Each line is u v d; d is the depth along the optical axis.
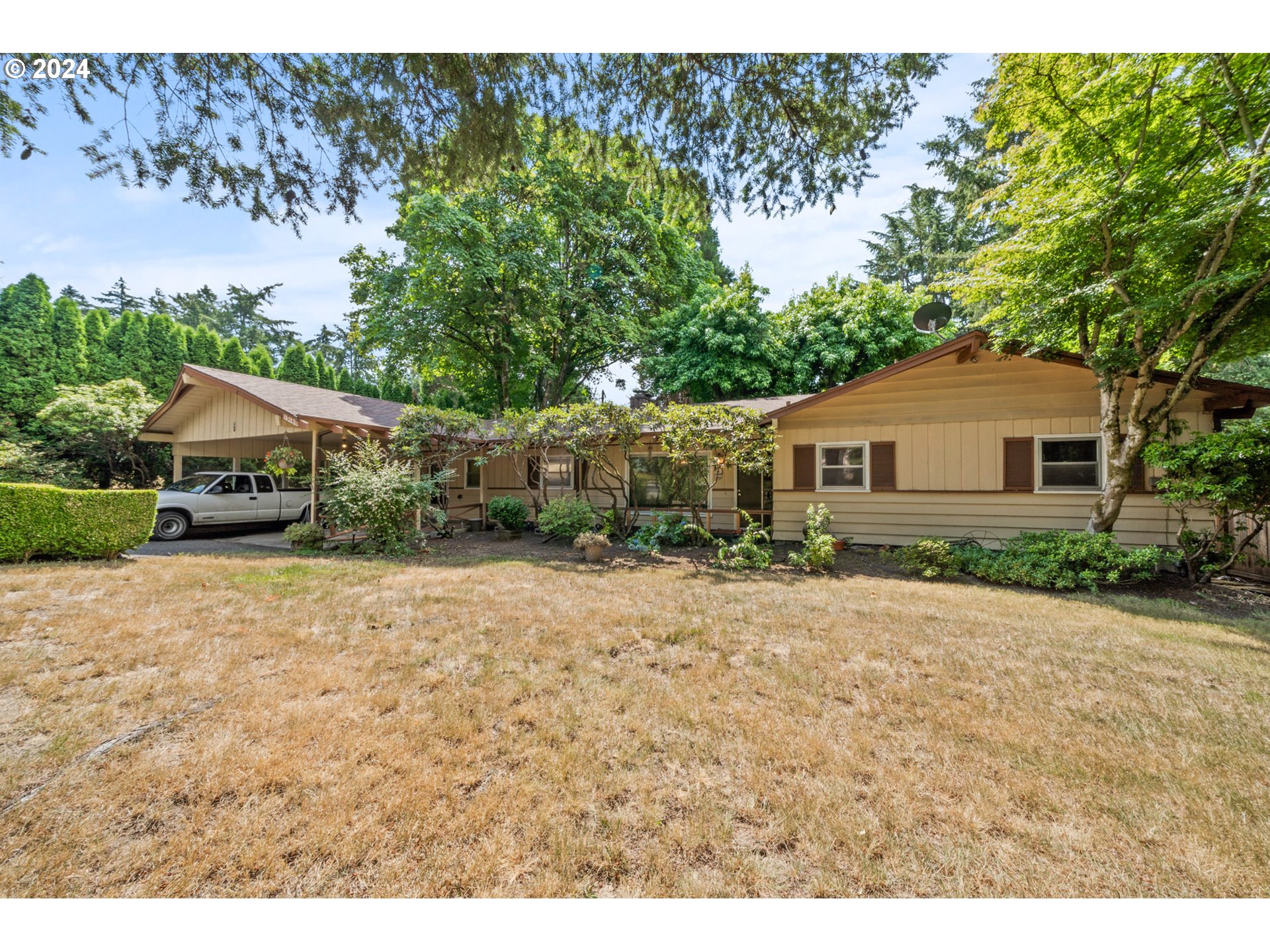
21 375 12.80
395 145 3.93
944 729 2.96
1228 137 5.88
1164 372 7.19
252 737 2.77
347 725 2.92
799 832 2.13
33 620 4.63
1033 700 3.35
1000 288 7.50
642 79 4.02
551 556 9.12
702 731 2.93
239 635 4.37
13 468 11.47
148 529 7.99
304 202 3.93
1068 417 8.37
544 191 15.77
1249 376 18.30
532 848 2.04
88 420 12.40
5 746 2.65
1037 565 7.00
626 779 2.47
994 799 2.34
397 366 18.66
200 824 2.12
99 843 2.01
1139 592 6.43
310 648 4.11
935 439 9.30
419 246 16.30
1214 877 1.92
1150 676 3.74
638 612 5.29
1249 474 5.94
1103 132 6.34
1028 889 1.87
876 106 4.00
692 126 4.34
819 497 10.16
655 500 12.70
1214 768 2.59
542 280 17.02
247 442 13.98
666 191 4.97
